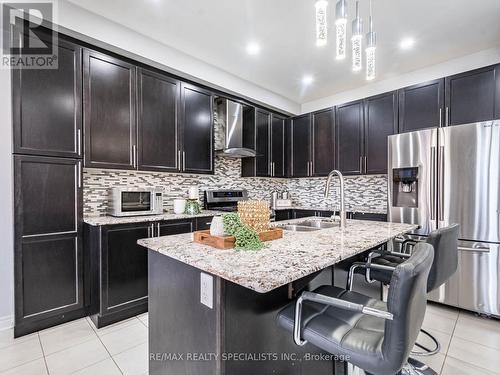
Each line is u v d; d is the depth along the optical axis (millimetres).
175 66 2975
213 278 1041
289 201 4531
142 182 3119
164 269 1351
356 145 3730
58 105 2215
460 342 2027
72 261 2285
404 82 3516
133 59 2744
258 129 4023
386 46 2809
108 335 2119
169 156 2994
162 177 3307
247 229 1396
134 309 2447
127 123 2645
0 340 2012
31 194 2088
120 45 2531
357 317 1157
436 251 1457
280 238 1615
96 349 1930
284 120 4473
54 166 2193
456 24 2432
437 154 2654
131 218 2523
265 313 1176
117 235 2342
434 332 2172
